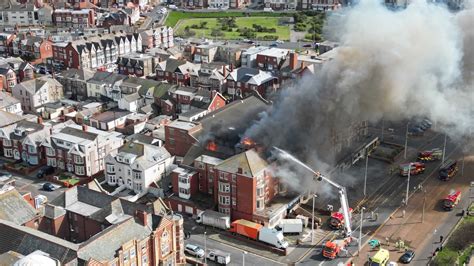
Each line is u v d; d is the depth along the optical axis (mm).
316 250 100375
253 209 105938
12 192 93625
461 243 101188
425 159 136500
